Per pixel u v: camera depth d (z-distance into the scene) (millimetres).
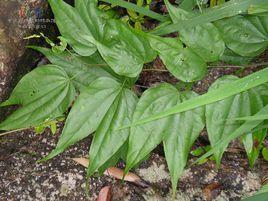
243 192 326
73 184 331
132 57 279
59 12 292
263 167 334
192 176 332
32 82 288
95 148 281
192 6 315
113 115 284
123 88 287
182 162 279
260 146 312
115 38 279
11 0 312
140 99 277
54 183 331
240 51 295
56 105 294
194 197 326
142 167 336
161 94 280
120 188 329
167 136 279
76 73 304
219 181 331
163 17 311
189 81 278
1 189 329
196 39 281
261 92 281
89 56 306
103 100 283
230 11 275
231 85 247
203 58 281
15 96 288
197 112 281
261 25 293
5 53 303
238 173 331
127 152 291
